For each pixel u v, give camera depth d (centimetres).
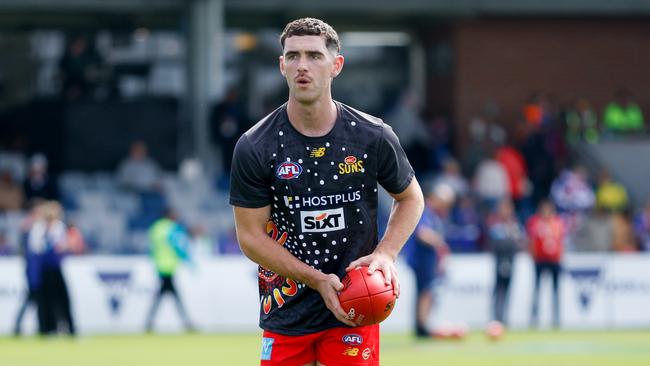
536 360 5234
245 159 2162
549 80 10194
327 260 2209
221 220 8781
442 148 9675
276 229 2230
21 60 9850
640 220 8800
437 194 6134
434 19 10244
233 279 7244
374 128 2180
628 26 10306
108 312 7106
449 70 10175
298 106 2134
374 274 2148
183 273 7188
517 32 10119
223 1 9156
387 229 2238
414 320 6344
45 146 9381
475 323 7456
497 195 8844
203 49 8931
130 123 9419
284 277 2242
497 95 10088
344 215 2195
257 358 5341
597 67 10275
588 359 5278
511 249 7156
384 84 10900
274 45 10631
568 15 10156
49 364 5081
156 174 8969
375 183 2203
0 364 5097
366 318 2147
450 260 7438
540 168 9306
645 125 10325
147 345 6097
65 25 9962
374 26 10544
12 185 8581
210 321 7206
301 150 2162
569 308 7631
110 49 10038
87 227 8575
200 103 8956
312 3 9325
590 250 8381
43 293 6656
